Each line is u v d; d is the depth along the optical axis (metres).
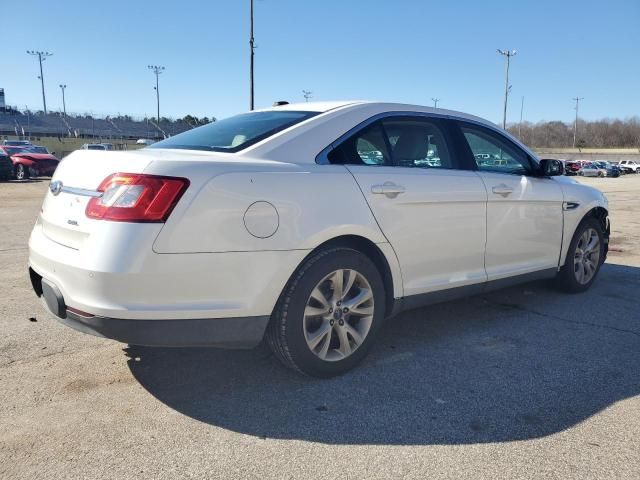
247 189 2.98
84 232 2.85
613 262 7.12
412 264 3.74
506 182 4.38
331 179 3.32
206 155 3.16
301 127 3.45
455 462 2.56
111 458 2.55
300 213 3.14
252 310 3.01
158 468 2.48
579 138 114.69
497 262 4.39
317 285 3.25
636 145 112.31
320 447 2.67
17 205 13.05
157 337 2.82
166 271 2.78
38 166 23.28
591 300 5.24
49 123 89.62
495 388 3.32
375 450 2.65
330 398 3.17
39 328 4.23
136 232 2.73
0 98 92.56
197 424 2.87
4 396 3.13
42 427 2.81
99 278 2.73
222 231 2.89
